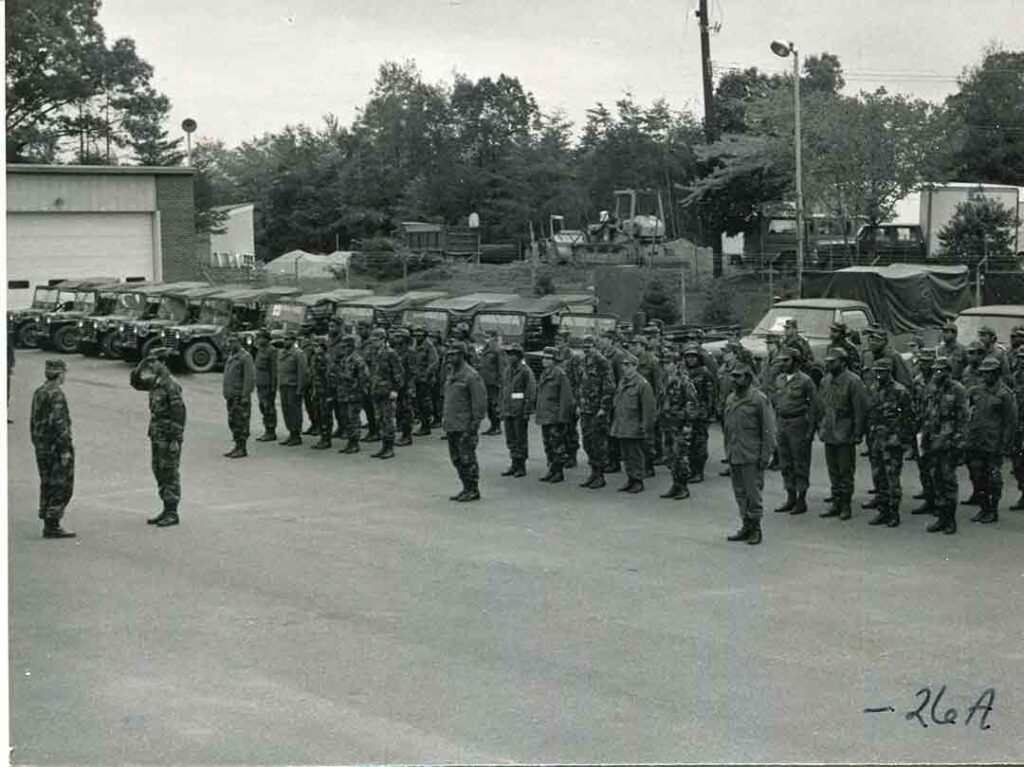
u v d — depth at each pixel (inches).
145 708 339.9
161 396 574.9
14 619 423.5
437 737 317.1
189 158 2185.0
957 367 737.0
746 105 1797.5
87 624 417.7
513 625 414.9
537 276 1855.3
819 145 1625.2
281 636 403.5
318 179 3080.7
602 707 338.6
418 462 763.4
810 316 932.0
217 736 319.0
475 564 500.7
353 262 2186.3
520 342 995.9
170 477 577.6
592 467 676.1
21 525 580.1
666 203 2345.0
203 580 475.2
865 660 378.6
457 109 2755.9
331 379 805.2
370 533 559.8
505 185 2618.1
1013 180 2149.4
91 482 691.4
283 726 325.7
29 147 2155.5
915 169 1606.8
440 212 2672.2
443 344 946.1
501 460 773.9
